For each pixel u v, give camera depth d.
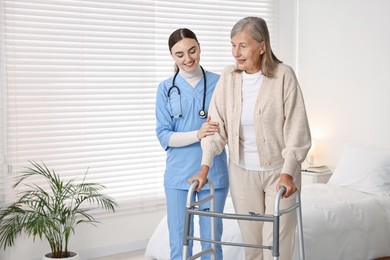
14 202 4.49
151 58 5.11
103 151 4.91
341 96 5.57
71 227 4.30
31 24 4.54
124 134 5.00
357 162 5.05
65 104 4.70
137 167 5.06
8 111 4.47
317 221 4.16
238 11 5.66
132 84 5.04
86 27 4.78
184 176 3.28
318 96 5.82
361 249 4.41
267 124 2.78
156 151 5.14
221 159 3.29
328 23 5.68
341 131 5.57
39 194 4.29
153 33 5.12
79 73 4.76
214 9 5.48
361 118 5.38
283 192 2.53
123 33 4.96
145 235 5.12
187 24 5.34
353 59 5.44
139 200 5.07
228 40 5.61
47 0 4.59
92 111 4.82
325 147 5.74
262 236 2.97
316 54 5.82
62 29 4.67
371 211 4.51
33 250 4.58
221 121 2.94
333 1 5.62
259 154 2.83
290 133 2.75
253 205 2.94
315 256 4.09
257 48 2.74
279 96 2.75
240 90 2.84
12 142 4.49
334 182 5.12
